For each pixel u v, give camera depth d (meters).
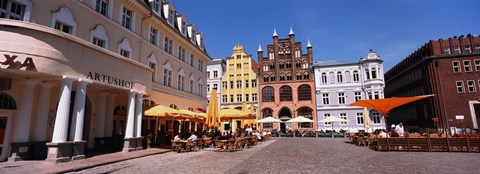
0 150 11.66
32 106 12.99
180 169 10.34
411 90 47.72
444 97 38.09
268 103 49.53
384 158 13.68
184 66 28.86
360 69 46.44
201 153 16.52
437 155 14.85
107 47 17.17
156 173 9.49
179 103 27.17
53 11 13.42
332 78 47.75
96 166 10.95
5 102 12.12
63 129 11.45
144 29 21.66
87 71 12.76
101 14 16.70
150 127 23.69
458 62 38.72
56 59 11.22
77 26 14.91
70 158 11.74
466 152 16.30
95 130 17.06
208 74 52.50
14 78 12.32
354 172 9.55
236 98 50.59
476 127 36.22
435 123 38.09
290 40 50.94
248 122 34.94
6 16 11.56
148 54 21.83
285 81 49.59
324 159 13.37
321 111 47.12
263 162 12.31
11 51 10.05
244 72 51.03
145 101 21.25
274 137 40.44
